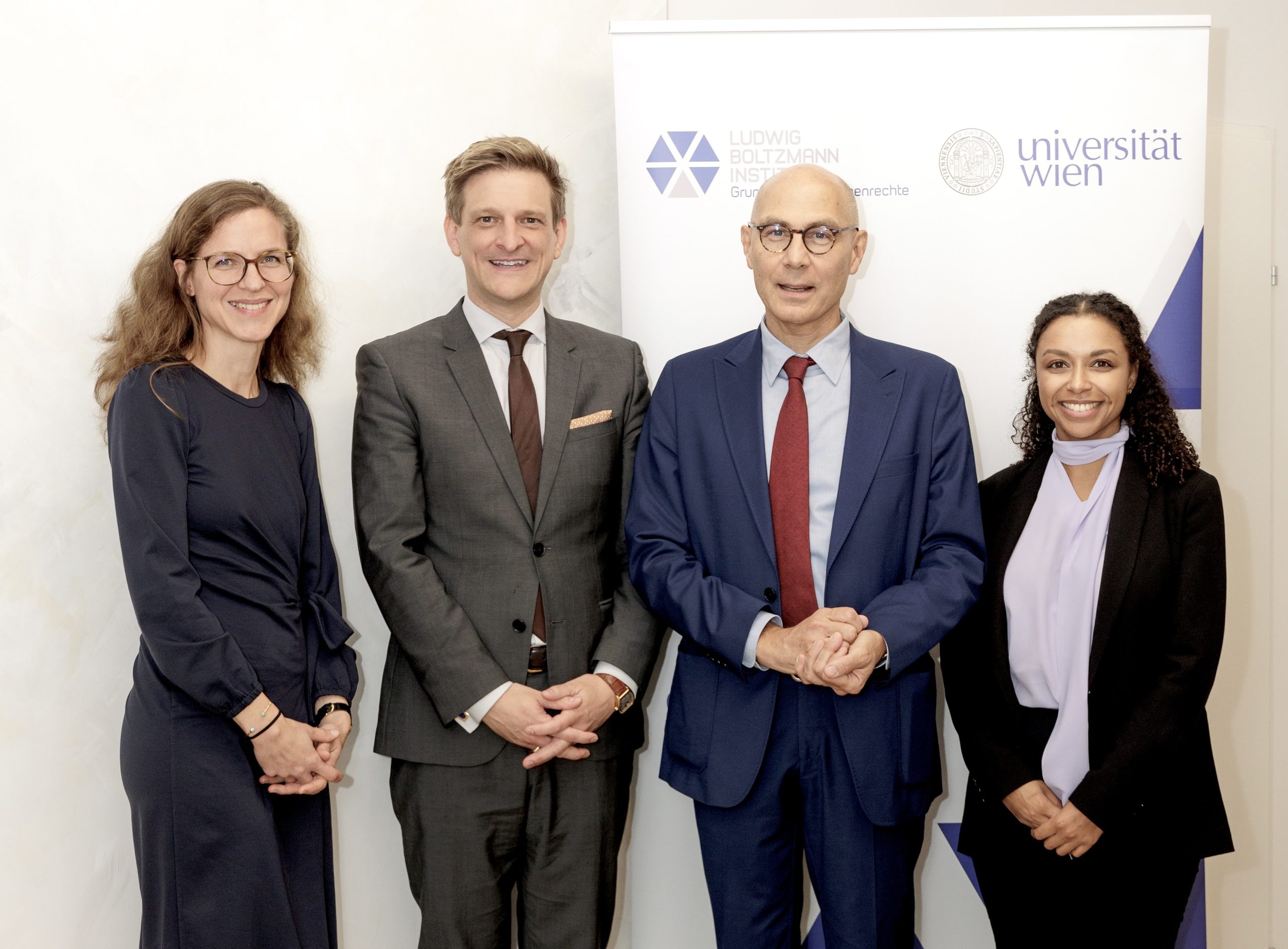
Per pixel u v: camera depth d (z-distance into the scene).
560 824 1.97
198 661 1.67
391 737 1.98
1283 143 2.62
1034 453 1.99
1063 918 1.78
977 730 1.85
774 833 1.90
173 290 1.83
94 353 2.24
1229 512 2.60
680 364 2.05
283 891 1.77
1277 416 2.64
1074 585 1.80
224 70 2.31
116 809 2.29
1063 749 1.76
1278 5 2.60
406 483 1.93
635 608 2.01
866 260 2.26
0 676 2.20
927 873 2.36
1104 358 1.81
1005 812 1.82
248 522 1.79
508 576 1.92
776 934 1.94
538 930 1.99
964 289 2.26
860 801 1.81
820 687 1.85
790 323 1.89
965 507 1.88
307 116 2.37
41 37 2.19
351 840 2.46
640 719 2.11
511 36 2.46
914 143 2.24
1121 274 2.25
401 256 2.44
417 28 2.41
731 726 1.87
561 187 2.07
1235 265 2.59
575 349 2.07
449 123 2.44
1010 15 2.60
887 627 1.75
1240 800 2.62
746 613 1.79
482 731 1.92
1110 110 2.23
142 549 1.69
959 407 1.93
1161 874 1.73
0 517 2.19
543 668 1.94
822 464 1.90
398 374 1.96
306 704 1.88
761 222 1.87
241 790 1.75
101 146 2.23
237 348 1.84
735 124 2.24
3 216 2.18
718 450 1.93
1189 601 1.74
